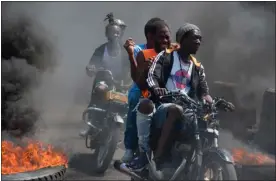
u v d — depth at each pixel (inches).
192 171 283.7
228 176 273.6
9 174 313.7
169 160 288.7
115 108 422.9
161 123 283.4
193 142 283.3
